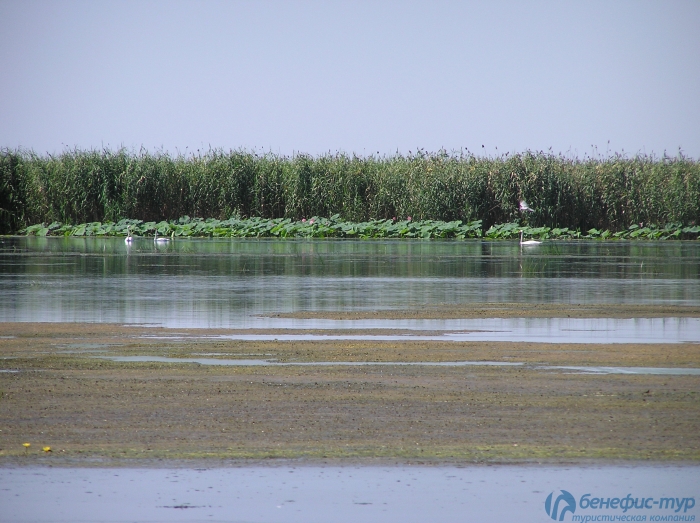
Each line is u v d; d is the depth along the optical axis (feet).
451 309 241.35
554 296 276.41
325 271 380.58
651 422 120.88
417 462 106.52
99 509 94.89
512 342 184.44
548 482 101.55
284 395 134.62
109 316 223.10
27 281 323.78
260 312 233.14
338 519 92.73
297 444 111.86
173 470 103.96
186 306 245.45
